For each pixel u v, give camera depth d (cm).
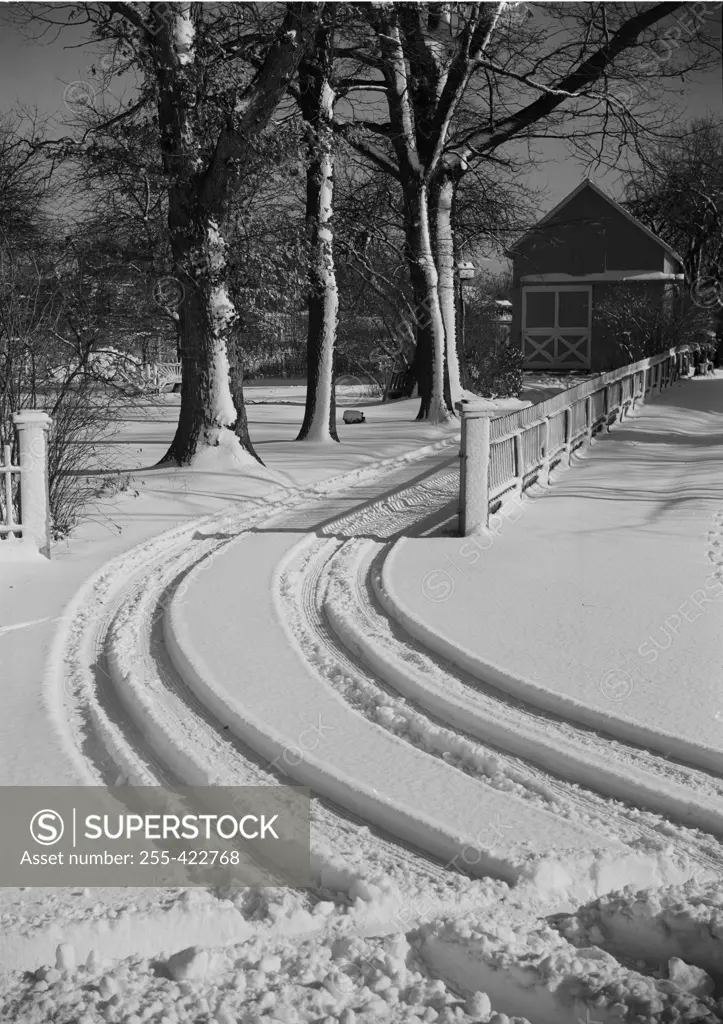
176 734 627
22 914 427
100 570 1044
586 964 381
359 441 2206
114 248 2170
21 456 1079
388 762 597
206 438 1683
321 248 2050
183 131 1609
